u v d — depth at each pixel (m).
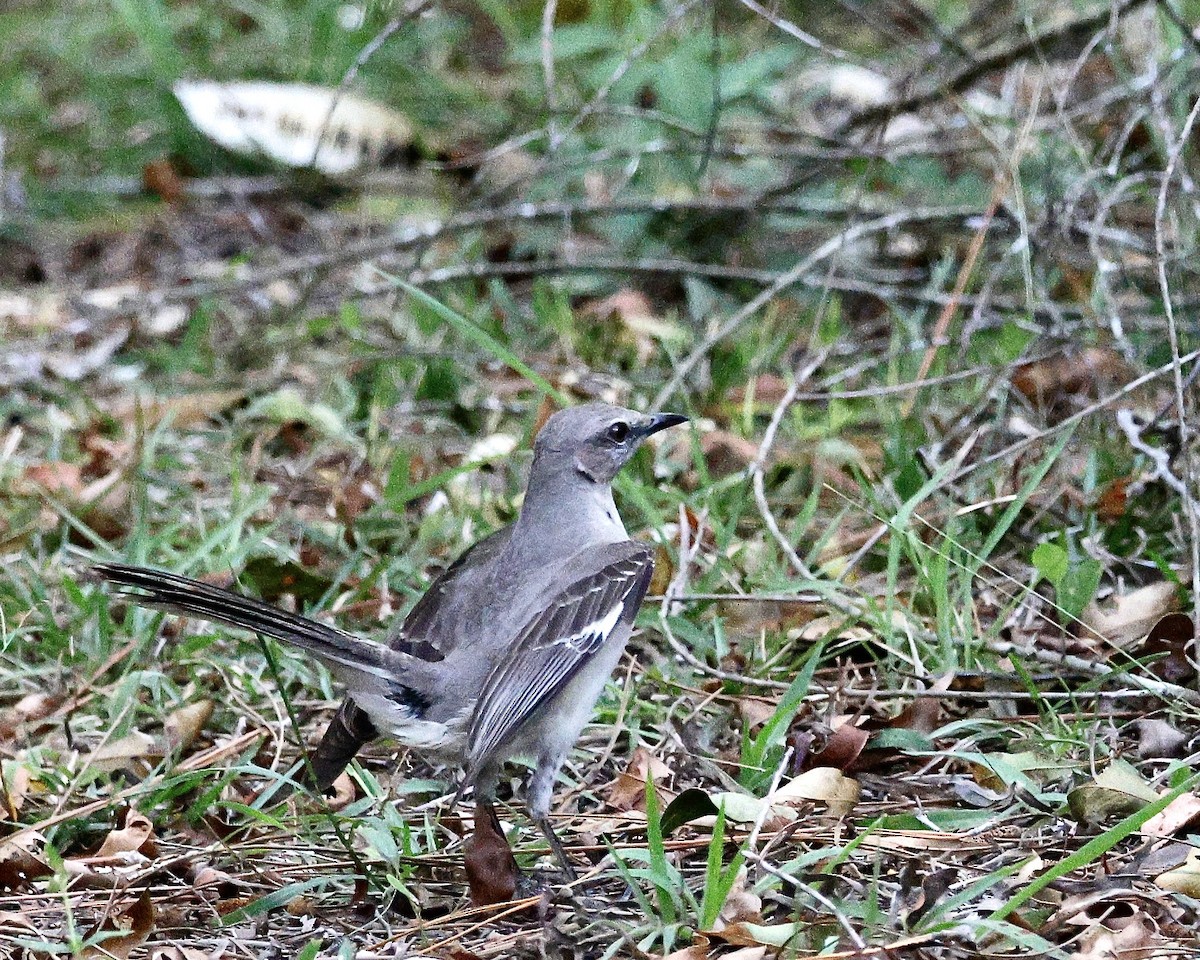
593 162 16.41
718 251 16.78
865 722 9.84
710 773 9.69
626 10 20.31
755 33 19.17
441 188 18.97
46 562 12.55
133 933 8.24
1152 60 13.17
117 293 17.59
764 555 11.73
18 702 11.02
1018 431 12.69
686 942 7.93
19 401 15.30
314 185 19.47
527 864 9.05
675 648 10.35
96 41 23.02
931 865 8.44
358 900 8.70
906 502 11.35
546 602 9.05
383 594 11.81
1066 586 10.62
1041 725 9.67
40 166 20.84
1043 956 7.52
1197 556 9.69
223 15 22.50
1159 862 8.22
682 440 13.27
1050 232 13.58
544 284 16.28
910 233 15.89
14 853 8.95
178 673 11.20
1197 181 13.98
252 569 11.66
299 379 15.44
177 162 20.25
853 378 14.42
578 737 9.63
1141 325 13.33
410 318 15.98
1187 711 9.53
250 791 10.08
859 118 16.17
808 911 8.00
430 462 13.75
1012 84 15.77
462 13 22.81
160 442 14.15
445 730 8.80
